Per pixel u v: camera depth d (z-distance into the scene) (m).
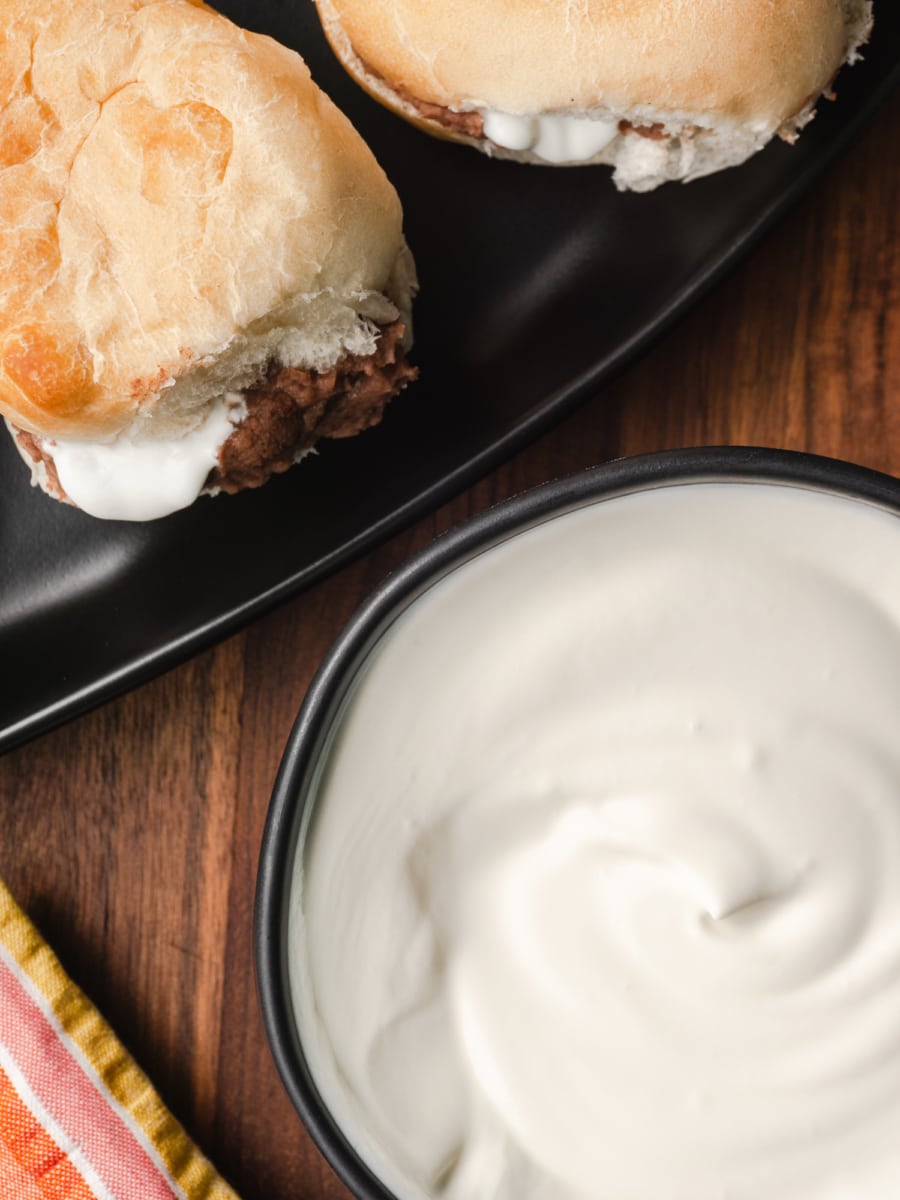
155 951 0.45
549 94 0.43
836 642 0.37
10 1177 0.44
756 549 0.37
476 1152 0.39
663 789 0.37
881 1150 0.38
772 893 0.38
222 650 0.45
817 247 0.45
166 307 0.41
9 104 0.42
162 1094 0.45
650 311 0.44
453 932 0.39
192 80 0.42
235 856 0.45
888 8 0.43
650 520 0.37
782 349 0.44
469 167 0.46
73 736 0.45
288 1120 0.45
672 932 0.38
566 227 0.45
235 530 0.45
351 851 0.38
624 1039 0.38
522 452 0.44
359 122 0.46
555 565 0.37
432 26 0.43
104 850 0.45
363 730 0.38
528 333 0.45
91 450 0.43
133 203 0.41
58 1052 0.44
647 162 0.44
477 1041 0.38
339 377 0.43
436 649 0.37
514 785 0.38
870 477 0.36
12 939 0.44
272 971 0.37
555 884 0.38
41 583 0.45
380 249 0.43
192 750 0.45
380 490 0.44
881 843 0.37
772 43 0.42
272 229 0.41
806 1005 0.38
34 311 0.41
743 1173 0.38
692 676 0.37
